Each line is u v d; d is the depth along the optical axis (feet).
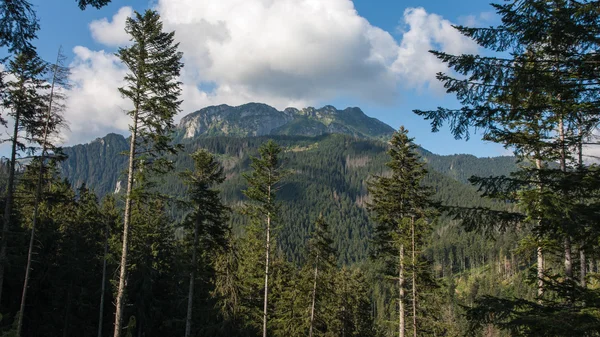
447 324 76.95
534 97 23.94
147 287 105.91
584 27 20.80
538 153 36.24
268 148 85.81
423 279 73.05
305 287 102.47
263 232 90.89
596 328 19.92
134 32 61.41
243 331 99.30
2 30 21.13
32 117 66.59
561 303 24.52
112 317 108.17
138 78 60.64
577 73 22.00
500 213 24.11
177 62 62.90
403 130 75.66
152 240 109.70
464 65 22.79
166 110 59.16
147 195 61.16
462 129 24.63
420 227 71.87
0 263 64.08
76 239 106.52
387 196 74.95
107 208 107.34
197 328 101.14
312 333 101.86
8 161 64.13
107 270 109.60
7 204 64.95
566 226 21.45
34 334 96.53
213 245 85.66
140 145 60.59
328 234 101.60
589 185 22.27
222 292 96.84
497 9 22.25
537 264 43.52
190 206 82.64
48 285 101.14
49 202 72.84
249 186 87.51
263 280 91.20
